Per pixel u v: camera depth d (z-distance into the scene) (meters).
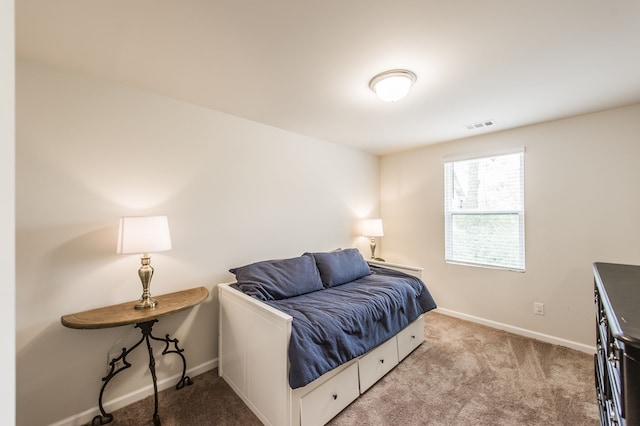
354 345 1.85
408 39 1.46
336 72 1.80
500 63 1.70
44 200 1.65
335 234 3.53
